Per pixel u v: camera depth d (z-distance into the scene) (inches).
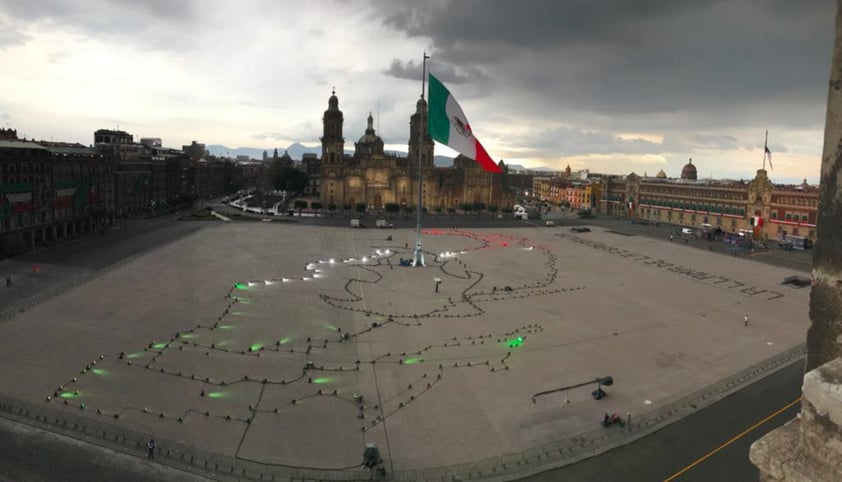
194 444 1556.3
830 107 304.5
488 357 2253.9
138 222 6033.5
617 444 1605.6
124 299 2881.4
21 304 2733.8
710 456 1552.7
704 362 2265.0
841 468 236.8
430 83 3309.5
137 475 1407.5
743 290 3563.0
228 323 2566.4
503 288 3432.6
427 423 1713.8
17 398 1768.0
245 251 4399.6
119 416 1690.5
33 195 4355.3
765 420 1755.7
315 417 1732.3
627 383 2033.7
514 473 1466.5
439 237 5634.8
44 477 1382.9
